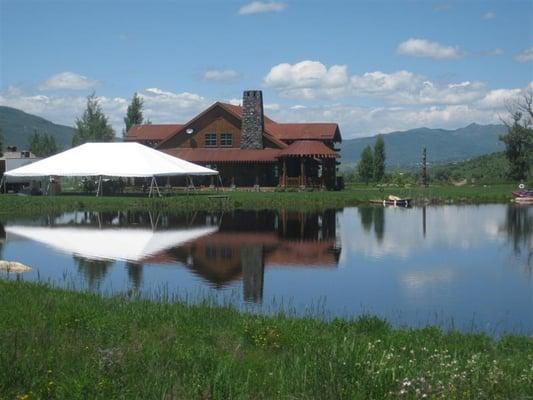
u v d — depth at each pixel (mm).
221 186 70000
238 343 10727
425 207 55875
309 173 71062
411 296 20234
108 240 33094
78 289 19750
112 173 55000
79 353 9023
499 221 43594
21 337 9742
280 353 10297
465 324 16562
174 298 17688
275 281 22531
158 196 56125
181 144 74438
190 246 31156
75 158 57531
